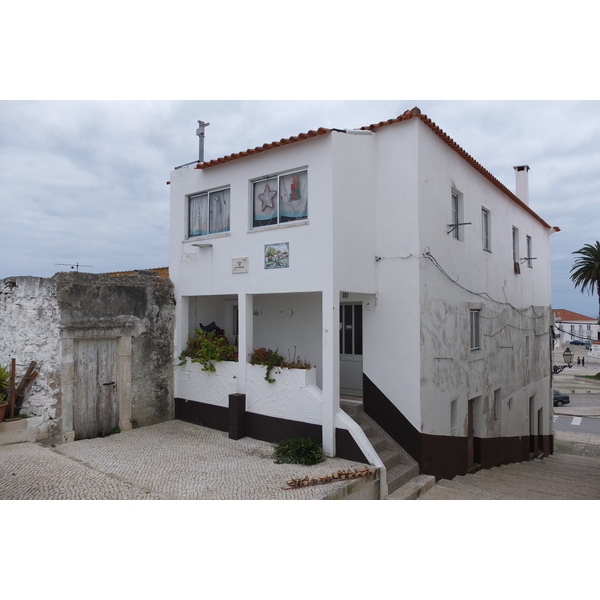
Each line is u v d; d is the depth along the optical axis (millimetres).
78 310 9766
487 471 11859
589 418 27219
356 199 9312
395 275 9469
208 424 10938
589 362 57906
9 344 9633
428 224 9578
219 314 13164
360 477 7438
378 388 9609
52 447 9016
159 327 11414
